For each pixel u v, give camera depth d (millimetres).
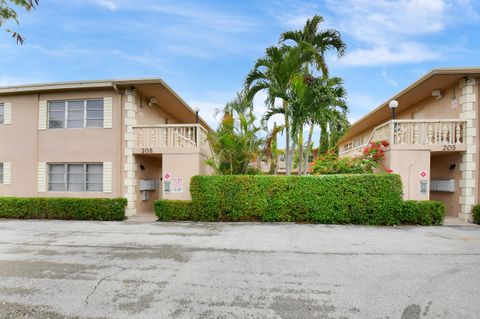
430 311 3344
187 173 10609
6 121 11719
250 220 9578
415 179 9953
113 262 5152
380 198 8875
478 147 9891
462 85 10125
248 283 4172
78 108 11477
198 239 6957
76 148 11305
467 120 9922
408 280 4273
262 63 10164
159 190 13961
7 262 5160
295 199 9227
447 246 6246
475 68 9484
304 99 9109
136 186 11438
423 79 10281
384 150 10594
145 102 12352
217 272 4625
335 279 4324
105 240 6895
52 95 11469
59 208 10211
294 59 9430
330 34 10945
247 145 10750
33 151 11508
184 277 4406
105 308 3410
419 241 6707
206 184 9602
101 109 11344
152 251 5891
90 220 10031
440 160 11508
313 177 9219
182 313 3289
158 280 4285
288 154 9852
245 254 5645
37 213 10328
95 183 11359
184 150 10680
